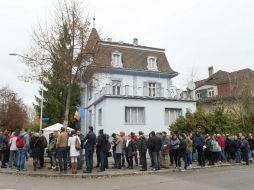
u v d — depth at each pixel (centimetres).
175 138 1750
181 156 1711
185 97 3234
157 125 3033
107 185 1174
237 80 4459
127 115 2945
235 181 1262
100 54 2017
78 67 1931
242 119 2769
